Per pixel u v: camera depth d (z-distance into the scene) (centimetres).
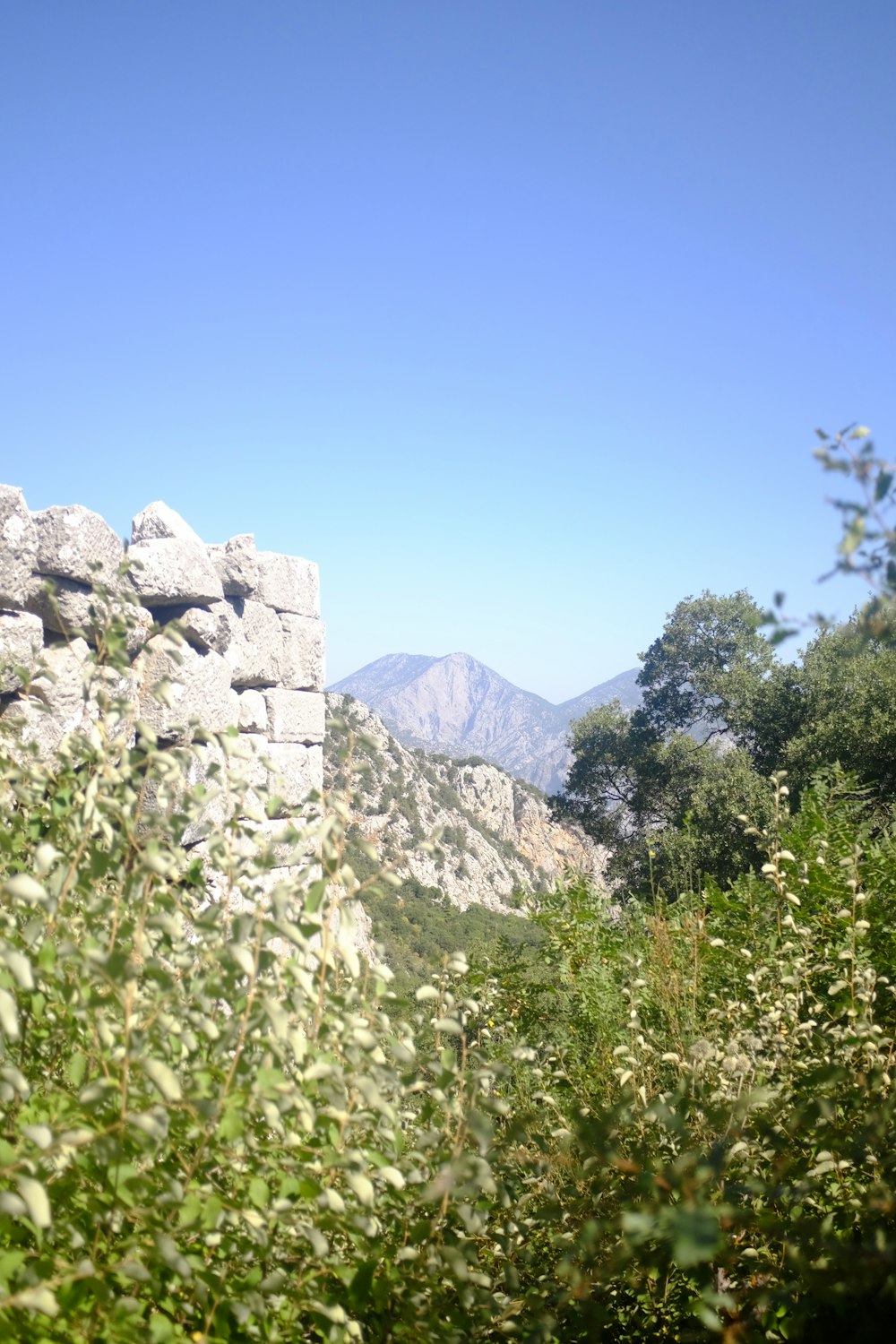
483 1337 229
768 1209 233
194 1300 199
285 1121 210
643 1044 333
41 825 268
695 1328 221
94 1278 165
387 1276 209
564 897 550
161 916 206
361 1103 221
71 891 235
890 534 162
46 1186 177
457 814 6538
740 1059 258
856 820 602
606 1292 234
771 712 2300
